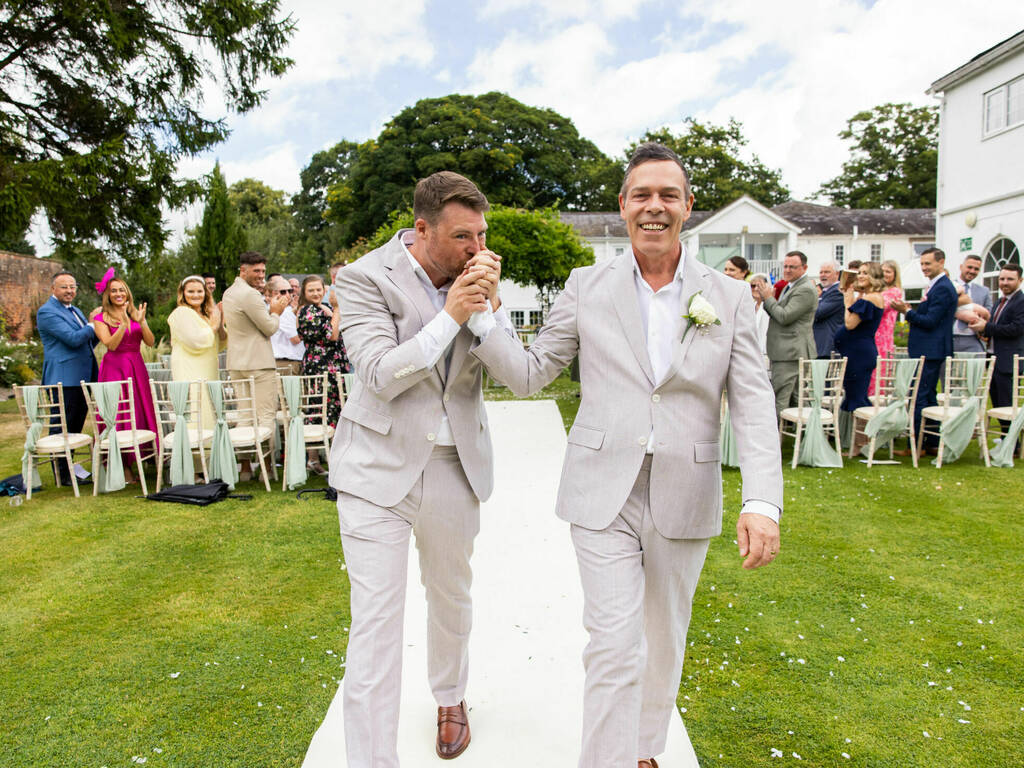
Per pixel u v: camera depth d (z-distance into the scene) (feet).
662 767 6.38
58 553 12.83
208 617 9.98
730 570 11.43
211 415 18.17
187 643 9.20
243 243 63.26
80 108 38.73
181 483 16.72
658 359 5.49
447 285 6.09
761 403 5.34
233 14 38.34
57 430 18.57
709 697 7.72
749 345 5.48
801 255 19.19
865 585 10.73
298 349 22.61
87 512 15.43
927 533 13.08
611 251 99.14
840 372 18.26
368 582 5.49
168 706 7.72
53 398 18.53
